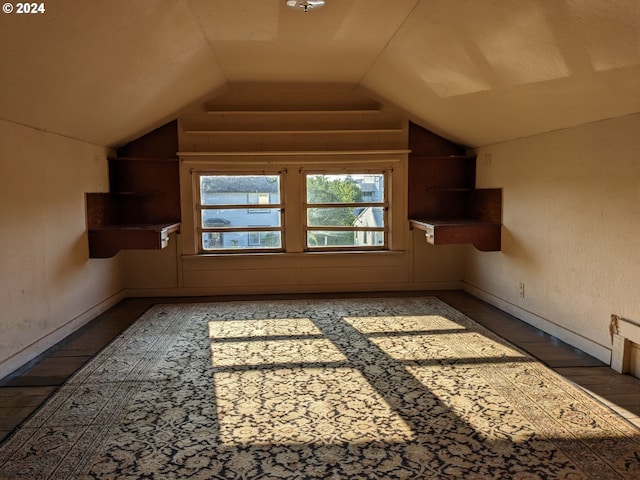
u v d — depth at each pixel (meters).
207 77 4.33
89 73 3.02
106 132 4.46
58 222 3.86
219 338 3.85
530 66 2.88
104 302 4.81
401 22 3.10
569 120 3.45
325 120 5.43
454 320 4.34
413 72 3.88
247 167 5.43
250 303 5.07
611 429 2.33
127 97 3.78
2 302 3.07
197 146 5.37
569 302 3.62
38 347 3.50
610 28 2.17
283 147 5.44
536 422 2.41
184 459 2.11
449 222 4.94
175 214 5.40
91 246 4.46
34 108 3.15
